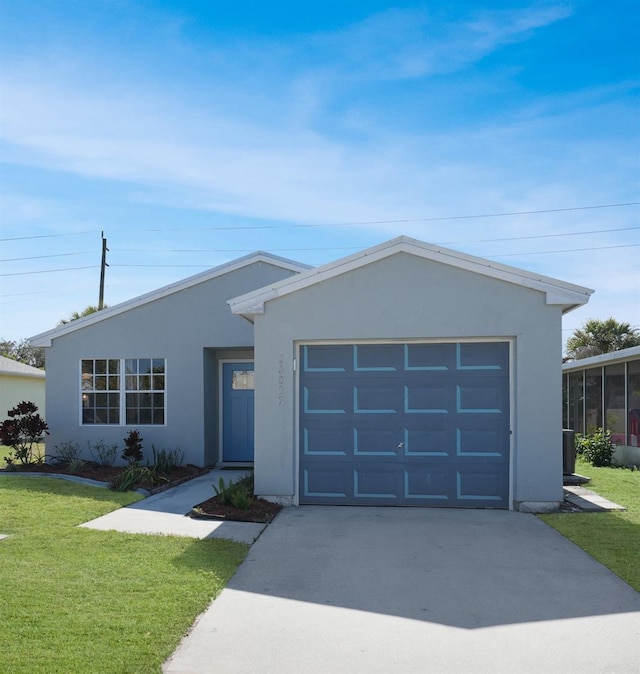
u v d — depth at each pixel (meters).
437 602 5.72
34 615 5.04
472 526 8.55
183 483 12.20
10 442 13.20
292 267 14.02
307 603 5.68
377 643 4.84
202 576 6.19
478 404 9.79
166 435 14.21
